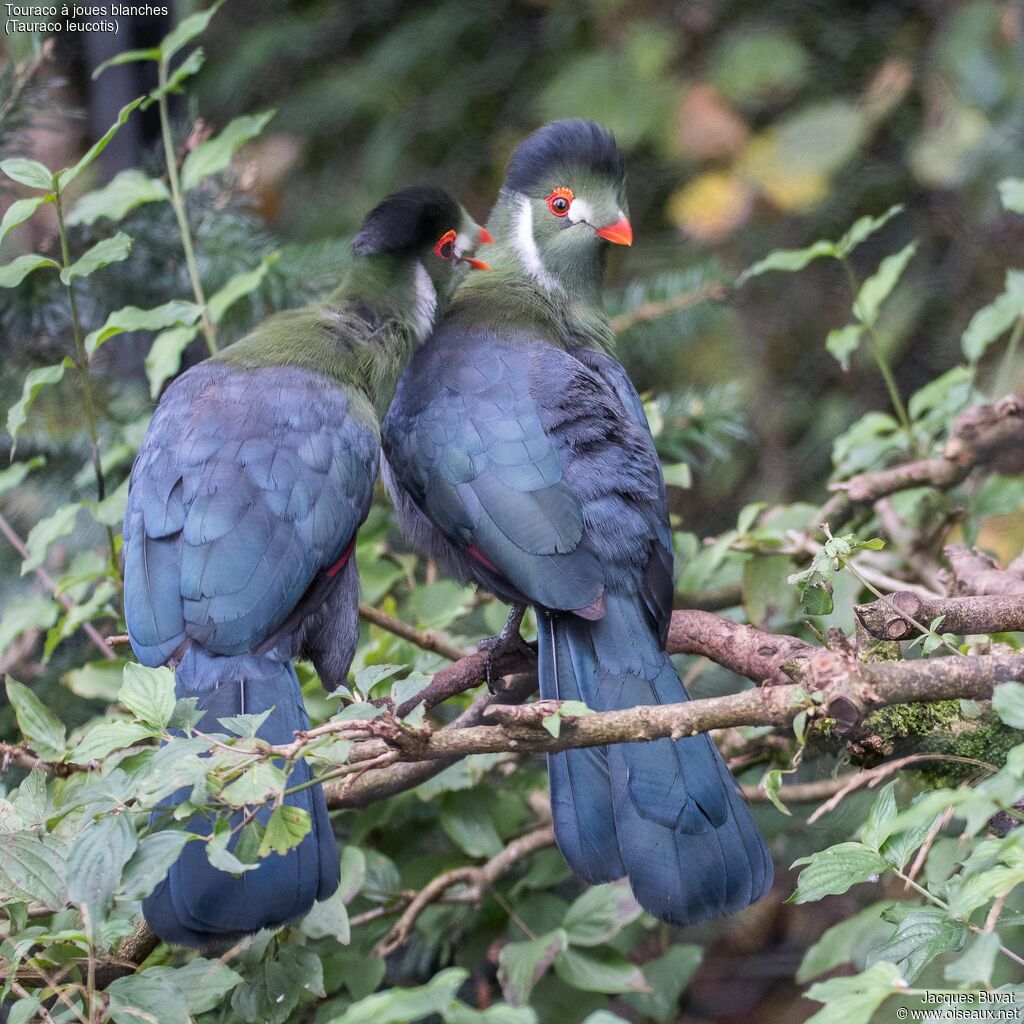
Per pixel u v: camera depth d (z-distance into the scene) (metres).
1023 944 6.02
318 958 5.34
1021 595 5.14
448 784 6.34
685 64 12.16
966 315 11.34
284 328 6.70
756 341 11.45
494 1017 3.69
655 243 12.03
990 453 7.20
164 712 4.19
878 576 6.94
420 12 12.11
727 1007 8.71
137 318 6.50
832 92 11.89
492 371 6.52
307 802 4.93
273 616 5.58
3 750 5.53
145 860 3.94
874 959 4.20
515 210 7.75
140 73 10.23
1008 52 11.55
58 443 8.73
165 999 4.35
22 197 9.37
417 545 6.96
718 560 6.98
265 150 12.08
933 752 5.16
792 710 4.13
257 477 5.82
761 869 5.19
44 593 8.20
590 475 6.07
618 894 6.28
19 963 4.55
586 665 5.71
